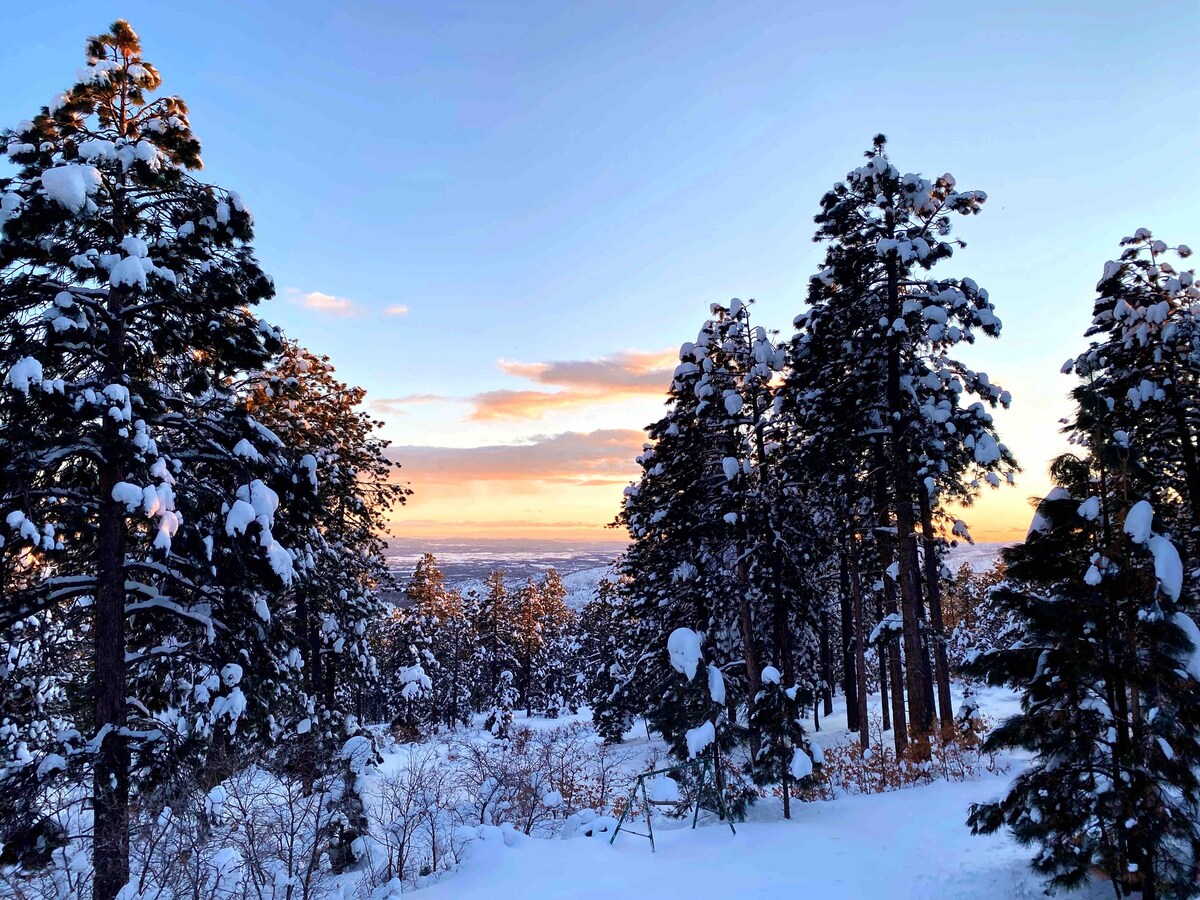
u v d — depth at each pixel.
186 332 11.54
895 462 16.67
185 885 8.34
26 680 10.21
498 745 15.53
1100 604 7.34
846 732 25.12
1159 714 6.89
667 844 10.12
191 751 9.83
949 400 16.70
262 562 10.89
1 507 9.34
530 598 69.12
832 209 16.73
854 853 9.33
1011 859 8.55
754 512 18.80
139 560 11.42
